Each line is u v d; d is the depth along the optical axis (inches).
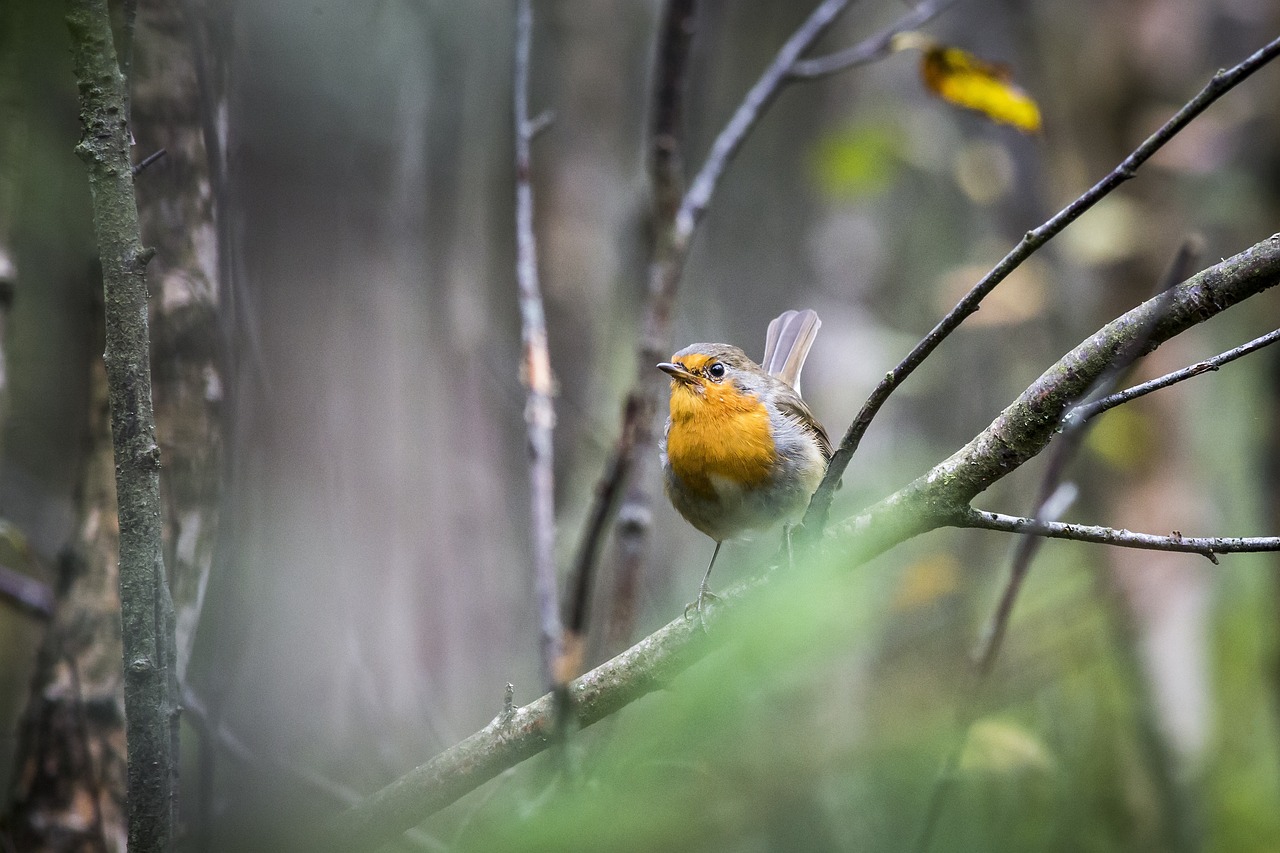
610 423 465.4
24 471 392.2
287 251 337.7
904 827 191.8
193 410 232.8
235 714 306.5
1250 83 448.1
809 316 425.7
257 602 316.2
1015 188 555.2
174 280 232.4
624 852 156.6
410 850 249.4
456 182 425.4
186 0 231.5
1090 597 286.4
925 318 562.3
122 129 165.9
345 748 312.3
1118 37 456.1
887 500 187.0
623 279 491.8
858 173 513.7
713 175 316.8
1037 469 466.3
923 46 323.0
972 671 237.5
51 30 257.0
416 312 382.3
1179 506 434.6
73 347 363.3
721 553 452.4
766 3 647.1
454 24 416.5
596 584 406.9
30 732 227.0
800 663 214.4
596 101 490.6
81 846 221.6
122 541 166.4
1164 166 447.2
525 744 198.5
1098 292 470.6
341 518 335.6
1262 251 165.5
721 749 176.9
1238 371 454.3
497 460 423.2
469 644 392.5
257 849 217.6
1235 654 440.5
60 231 319.6
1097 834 332.5
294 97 328.8
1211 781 404.5
